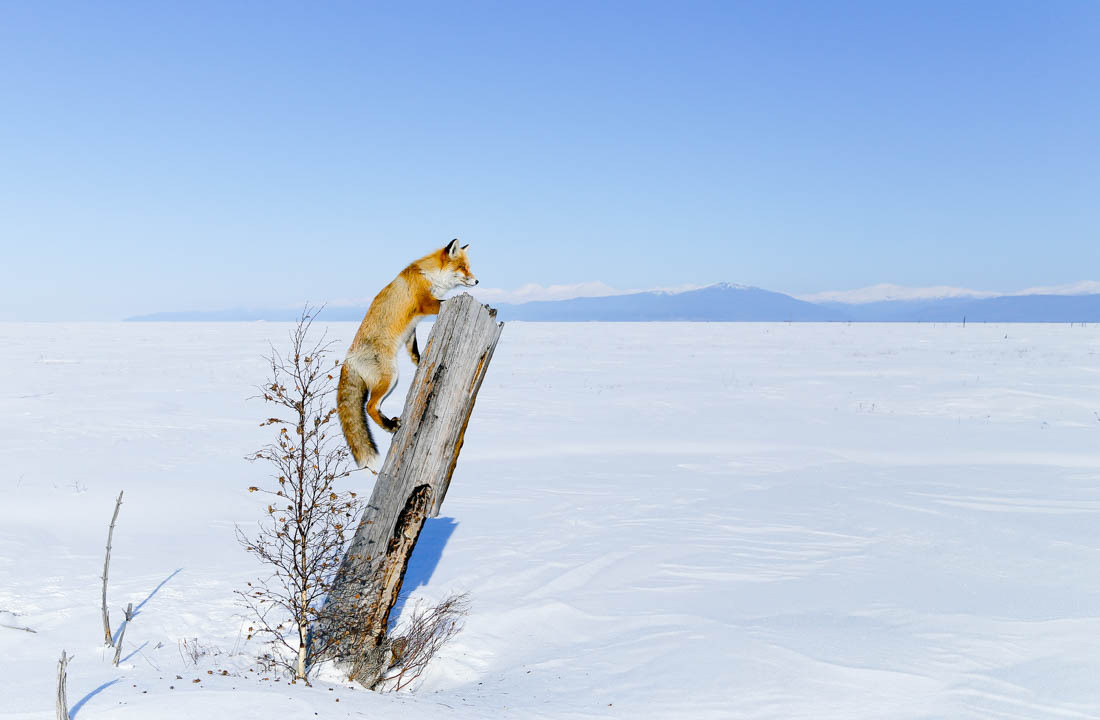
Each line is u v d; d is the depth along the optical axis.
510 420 20.94
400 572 6.72
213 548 9.60
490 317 6.57
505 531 10.90
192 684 5.28
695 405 23.58
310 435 6.14
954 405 22.94
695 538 10.25
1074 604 7.18
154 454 15.26
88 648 6.54
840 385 27.97
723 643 6.62
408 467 6.61
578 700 5.66
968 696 5.38
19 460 14.27
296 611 6.23
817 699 5.45
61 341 50.28
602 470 15.12
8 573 8.38
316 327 74.69
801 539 10.12
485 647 7.33
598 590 8.50
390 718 4.81
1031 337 52.66
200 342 48.94
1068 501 11.65
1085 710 5.14
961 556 9.02
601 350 45.22
